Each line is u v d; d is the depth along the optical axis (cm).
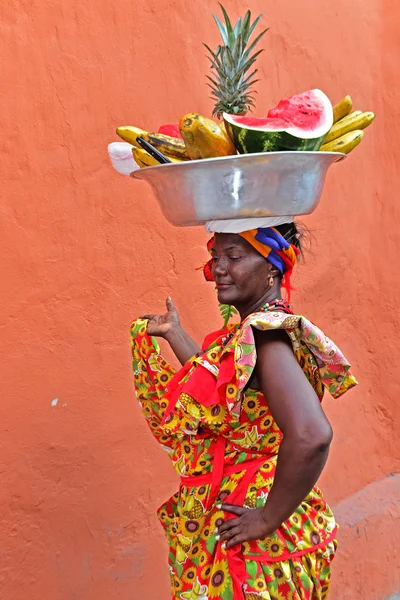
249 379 203
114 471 306
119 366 307
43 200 280
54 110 282
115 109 302
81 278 293
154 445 320
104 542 303
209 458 212
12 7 269
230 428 207
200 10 333
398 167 447
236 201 188
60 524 289
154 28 315
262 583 202
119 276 306
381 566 422
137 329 246
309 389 191
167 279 324
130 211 309
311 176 192
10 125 270
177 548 216
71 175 288
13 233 272
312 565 213
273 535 207
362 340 436
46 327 282
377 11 430
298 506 199
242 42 211
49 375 284
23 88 273
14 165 272
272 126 190
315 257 404
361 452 438
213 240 220
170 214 199
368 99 429
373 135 434
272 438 209
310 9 391
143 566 317
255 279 206
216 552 209
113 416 305
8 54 269
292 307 392
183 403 205
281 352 195
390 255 448
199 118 190
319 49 397
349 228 423
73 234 290
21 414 276
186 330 333
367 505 430
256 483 206
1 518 272
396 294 452
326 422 187
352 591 406
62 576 290
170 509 238
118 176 304
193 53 331
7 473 273
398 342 455
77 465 293
